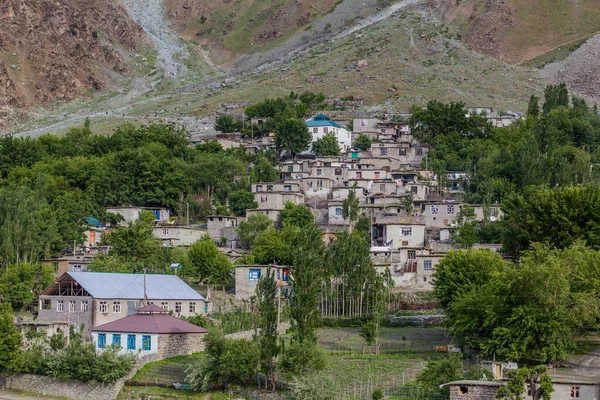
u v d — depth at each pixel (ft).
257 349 550.77
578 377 496.64
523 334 536.42
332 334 650.02
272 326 558.56
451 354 542.16
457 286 619.67
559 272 551.59
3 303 654.53
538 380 471.62
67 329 645.10
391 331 651.25
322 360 546.67
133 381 570.46
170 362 598.34
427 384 508.53
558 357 532.32
